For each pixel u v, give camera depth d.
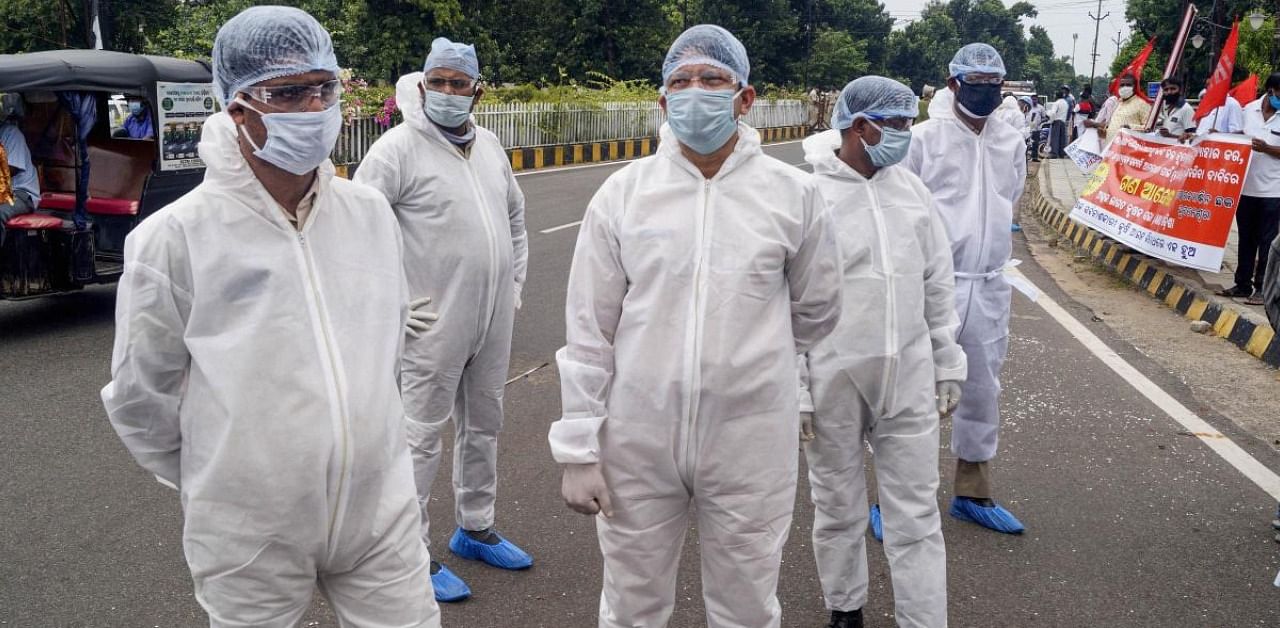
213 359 1.94
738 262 2.31
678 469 2.40
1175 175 8.61
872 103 2.97
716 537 2.46
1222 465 4.89
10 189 6.91
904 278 3.09
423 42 27.42
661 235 2.32
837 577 3.31
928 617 3.08
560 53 33.78
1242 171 7.87
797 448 2.47
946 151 3.98
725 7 46.72
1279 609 3.55
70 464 4.68
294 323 1.96
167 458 2.06
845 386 3.11
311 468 1.96
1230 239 11.10
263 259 1.94
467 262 3.48
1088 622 3.45
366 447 2.03
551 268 9.59
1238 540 4.09
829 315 2.50
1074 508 4.39
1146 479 4.71
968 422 4.15
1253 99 10.16
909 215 3.14
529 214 13.15
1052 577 3.77
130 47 25.20
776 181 2.36
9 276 6.94
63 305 8.00
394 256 2.16
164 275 1.90
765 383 2.34
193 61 8.21
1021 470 4.81
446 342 3.49
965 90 3.86
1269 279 3.81
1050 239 12.61
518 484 4.57
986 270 4.00
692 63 2.26
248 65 1.89
